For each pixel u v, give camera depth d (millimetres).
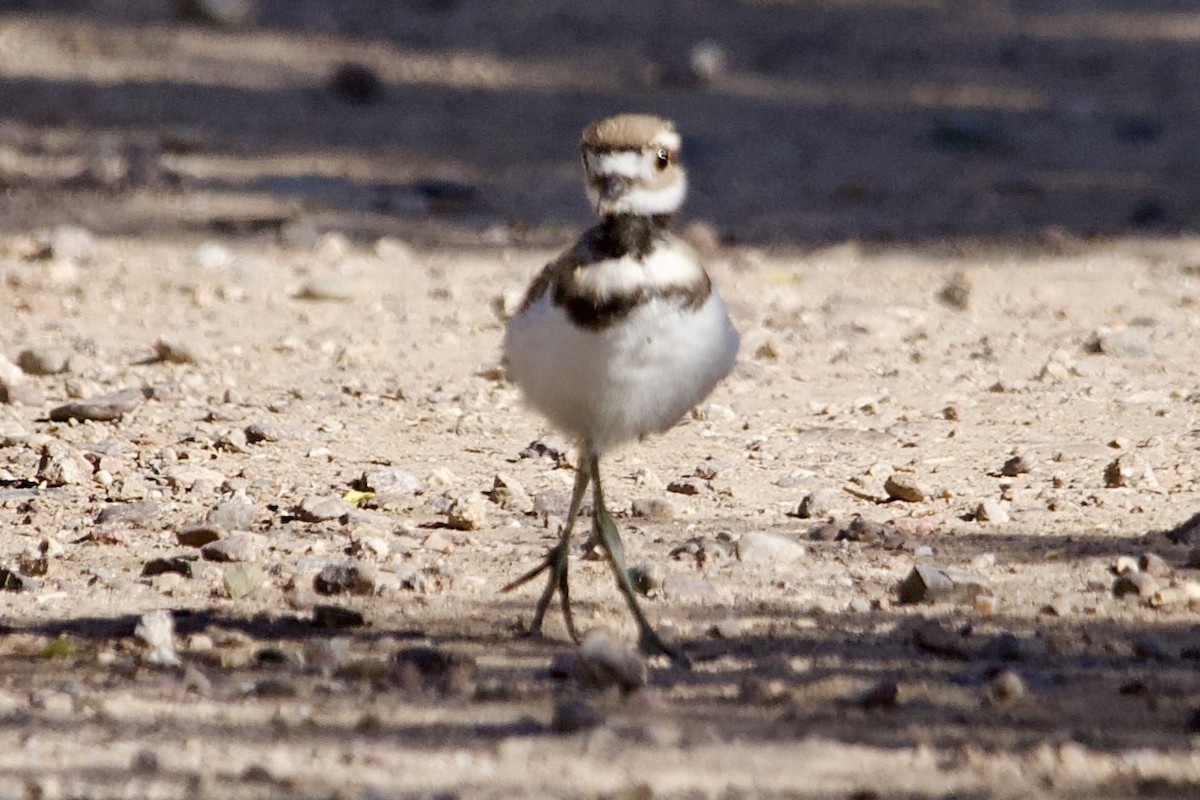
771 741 7180
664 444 12477
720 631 8852
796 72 30703
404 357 14898
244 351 14977
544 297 8297
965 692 7895
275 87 27125
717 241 19797
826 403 13523
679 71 29297
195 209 20297
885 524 10570
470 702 7781
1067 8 36812
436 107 26797
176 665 8344
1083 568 9797
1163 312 16547
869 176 23781
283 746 7113
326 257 18453
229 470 11836
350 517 10758
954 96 29328
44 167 21750
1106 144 26141
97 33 29375
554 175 23203
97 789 6562
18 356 14289
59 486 11508
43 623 8992
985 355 14953
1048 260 19094
